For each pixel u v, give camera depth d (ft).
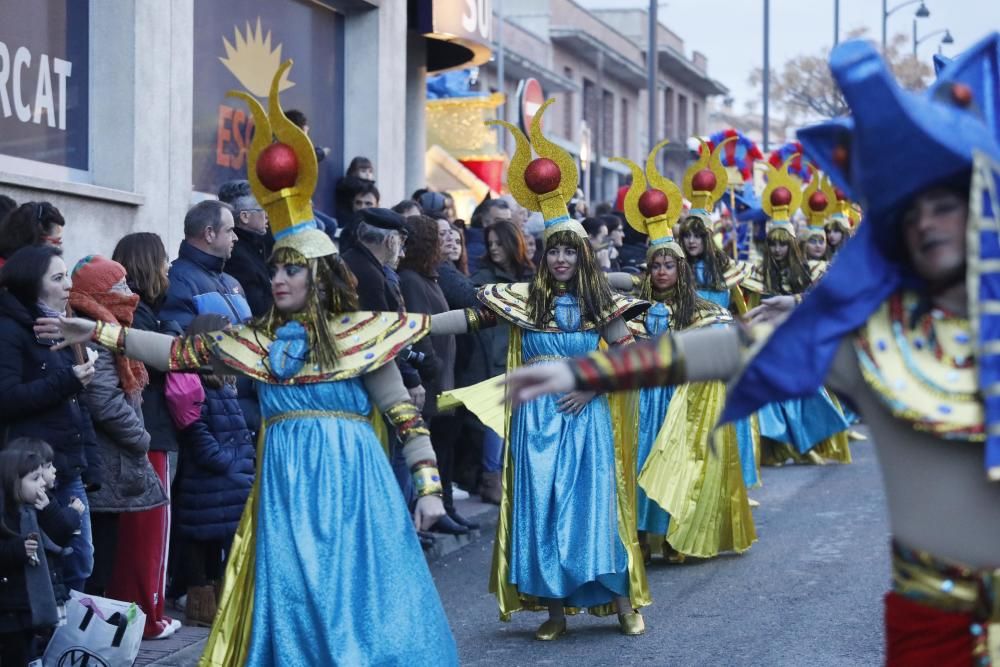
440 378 27.14
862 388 9.30
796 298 11.51
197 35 31.86
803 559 25.66
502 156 57.47
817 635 20.10
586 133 68.54
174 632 20.33
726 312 25.77
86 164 28.14
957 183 8.77
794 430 37.22
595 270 20.59
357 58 39.37
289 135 15.25
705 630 20.67
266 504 15.28
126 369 18.60
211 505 20.56
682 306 25.59
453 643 15.48
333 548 15.02
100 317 18.42
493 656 19.57
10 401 16.74
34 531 15.60
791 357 9.16
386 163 40.06
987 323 8.61
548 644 20.22
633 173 25.85
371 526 15.21
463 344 29.35
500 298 20.62
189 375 20.11
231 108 33.45
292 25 36.45
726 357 9.57
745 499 26.03
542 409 20.52
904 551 9.27
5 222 18.97
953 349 8.96
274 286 15.31
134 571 19.67
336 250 15.49
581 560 20.02
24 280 17.10
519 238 29.43
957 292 9.00
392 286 24.40
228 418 20.80
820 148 9.68
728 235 47.39
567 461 20.31
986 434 8.67
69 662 16.58
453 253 29.40
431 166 53.47
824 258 43.70
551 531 20.21
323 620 14.82
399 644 14.89
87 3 28.02
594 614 20.88
